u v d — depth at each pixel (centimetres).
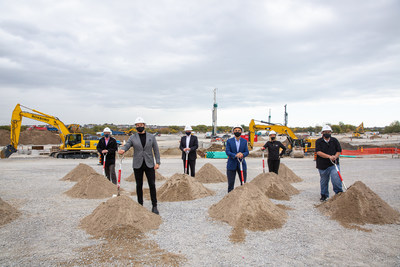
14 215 545
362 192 556
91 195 727
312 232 462
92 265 343
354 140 5603
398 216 538
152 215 517
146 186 910
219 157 2281
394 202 668
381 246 405
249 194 543
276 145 842
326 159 673
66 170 1344
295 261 357
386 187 870
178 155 2528
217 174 1016
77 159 2145
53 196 741
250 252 384
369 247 402
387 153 2812
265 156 2370
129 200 502
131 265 343
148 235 445
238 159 666
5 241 421
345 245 409
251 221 489
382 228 482
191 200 694
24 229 475
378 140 5600
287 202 675
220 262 354
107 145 841
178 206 634
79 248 394
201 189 753
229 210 523
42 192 794
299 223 509
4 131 4609
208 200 694
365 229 475
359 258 366
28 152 2636
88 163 1786
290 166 1609
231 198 546
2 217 518
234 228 475
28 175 1152
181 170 1355
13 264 346
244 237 438
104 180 782
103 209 491
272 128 2473
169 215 559
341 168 1470
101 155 866
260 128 2486
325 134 674
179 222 514
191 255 373
